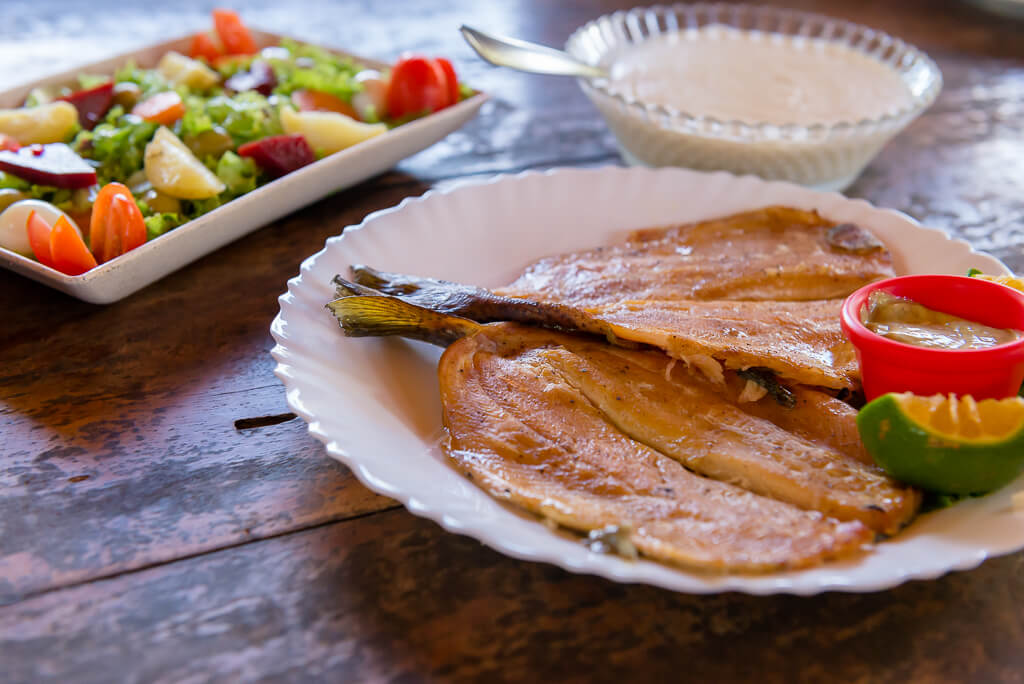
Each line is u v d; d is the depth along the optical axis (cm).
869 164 75
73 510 48
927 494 47
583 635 45
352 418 49
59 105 68
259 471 50
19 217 59
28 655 44
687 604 46
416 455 49
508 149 75
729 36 81
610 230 64
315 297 55
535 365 52
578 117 80
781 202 64
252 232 66
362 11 100
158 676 43
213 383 55
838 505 46
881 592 46
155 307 59
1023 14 101
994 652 44
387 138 67
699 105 71
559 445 49
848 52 78
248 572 46
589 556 44
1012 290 50
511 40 66
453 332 53
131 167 65
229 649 44
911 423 46
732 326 53
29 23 94
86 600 45
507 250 63
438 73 72
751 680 44
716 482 47
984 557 44
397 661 44
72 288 56
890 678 44
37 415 53
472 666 44
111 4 100
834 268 59
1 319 58
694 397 51
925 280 51
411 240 60
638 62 76
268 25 95
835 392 52
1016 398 46
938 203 70
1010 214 69
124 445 51
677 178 65
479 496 47
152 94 71
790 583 43
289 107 69
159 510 48
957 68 89
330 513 49
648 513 46
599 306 57
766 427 49
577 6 101
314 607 45
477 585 46
